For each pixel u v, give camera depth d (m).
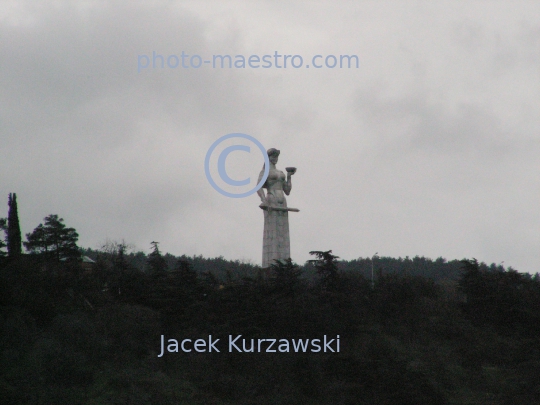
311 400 75.81
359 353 81.50
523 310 92.94
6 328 76.81
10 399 67.88
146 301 89.25
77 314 84.44
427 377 78.38
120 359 79.81
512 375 81.19
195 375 78.62
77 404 70.38
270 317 84.00
